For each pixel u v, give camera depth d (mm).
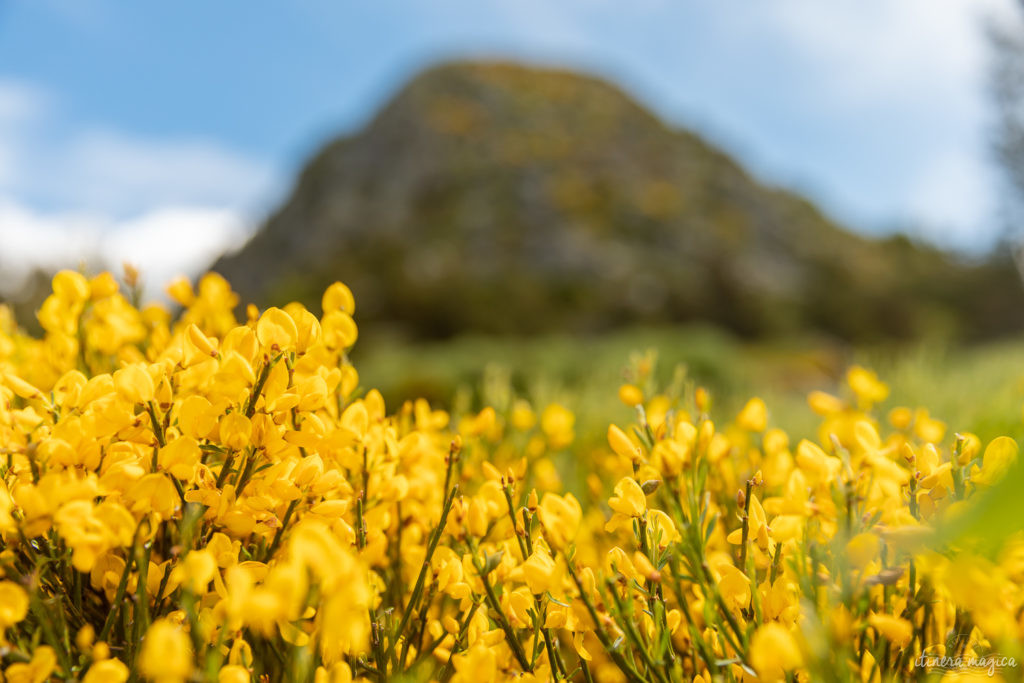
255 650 244
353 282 8992
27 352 356
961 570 198
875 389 331
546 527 240
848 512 238
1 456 248
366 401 305
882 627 210
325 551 191
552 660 242
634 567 240
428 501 300
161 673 184
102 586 247
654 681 237
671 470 261
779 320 9516
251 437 244
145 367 249
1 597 212
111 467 233
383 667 242
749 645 228
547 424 383
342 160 17172
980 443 263
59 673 218
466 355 3076
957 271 12312
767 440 311
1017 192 4965
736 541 251
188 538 228
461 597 250
